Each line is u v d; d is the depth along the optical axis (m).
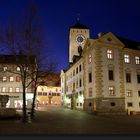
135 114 38.50
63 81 71.81
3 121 24.41
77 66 53.28
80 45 82.88
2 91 54.22
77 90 52.66
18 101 54.41
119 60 40.47
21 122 23.44
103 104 37.59
